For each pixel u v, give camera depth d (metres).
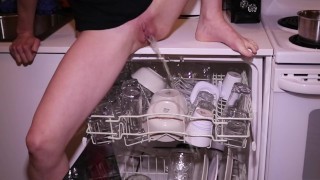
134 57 1.13
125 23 0.97
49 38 1.24
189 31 1.26
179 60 1.16
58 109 0.93
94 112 1.08
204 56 1.12
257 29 1.28
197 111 1.05
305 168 1.17
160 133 1.04
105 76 0.98
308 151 1.15
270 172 1.17
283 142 1.12
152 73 1.21
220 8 1.13
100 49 0.96
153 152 1.46
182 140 1.08
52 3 1.64
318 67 1.02
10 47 1.17
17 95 1.25
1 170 1.39
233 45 1.06
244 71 1.34
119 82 1.24
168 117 1.05
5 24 1.66
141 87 1.19
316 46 1.07
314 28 1.06
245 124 1.04
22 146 1.34
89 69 0.95
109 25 0.96
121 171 1.44
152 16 1.02
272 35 1.19
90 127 1.07
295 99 1.07
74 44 0.99
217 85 1.32
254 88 1.13
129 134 1.02
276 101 1.08
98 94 0.99
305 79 1.03
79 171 1.12
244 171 1.30
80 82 0.94
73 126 0.97
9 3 1.69
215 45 1.10
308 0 1.47
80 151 1.29
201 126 1.03
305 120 1.09
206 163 1.26
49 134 0.92
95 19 0.96
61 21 1.52
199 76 1.39
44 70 1.20
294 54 1.02
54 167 1.00
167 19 1.07
